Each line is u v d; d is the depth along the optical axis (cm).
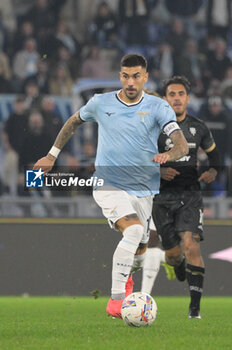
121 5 4716
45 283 2922
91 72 4497
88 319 1697
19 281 2919
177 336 1148
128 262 1437
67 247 2925
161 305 2467
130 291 1664
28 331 1254
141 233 1446
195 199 1700
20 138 4050
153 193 1564
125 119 1498
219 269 2980
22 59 4388
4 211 3275
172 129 1459
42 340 1088
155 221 1777
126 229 1438
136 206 1540
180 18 4759
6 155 3997
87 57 4525
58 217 2948
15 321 1631
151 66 4609
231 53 4716
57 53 4456
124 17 4706
